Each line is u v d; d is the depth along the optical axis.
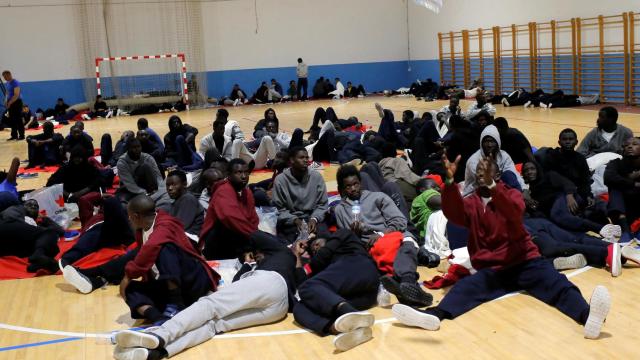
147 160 7.06
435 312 3.93
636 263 4.64
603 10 16.98
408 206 6.46
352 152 9.65
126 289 4.12
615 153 7.04
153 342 3.55
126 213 5.60
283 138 10.71
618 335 3.57
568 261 4.60
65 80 22.70
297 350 3.68
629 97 16.50
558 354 3.40
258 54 25.31
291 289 4.21
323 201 5.96
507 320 3.85
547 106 17.08
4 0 21.62
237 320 3.98
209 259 5.19
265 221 5.84
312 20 25.84
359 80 26.75
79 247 5.34
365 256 4.23
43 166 11.03
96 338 4.03
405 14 26.86
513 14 20.42
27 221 5.83
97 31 22.97
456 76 24.06
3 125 19.16
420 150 8.23
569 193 5.70
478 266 4.17
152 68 23.86
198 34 24.39
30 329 4.21
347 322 3.62
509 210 3.86
